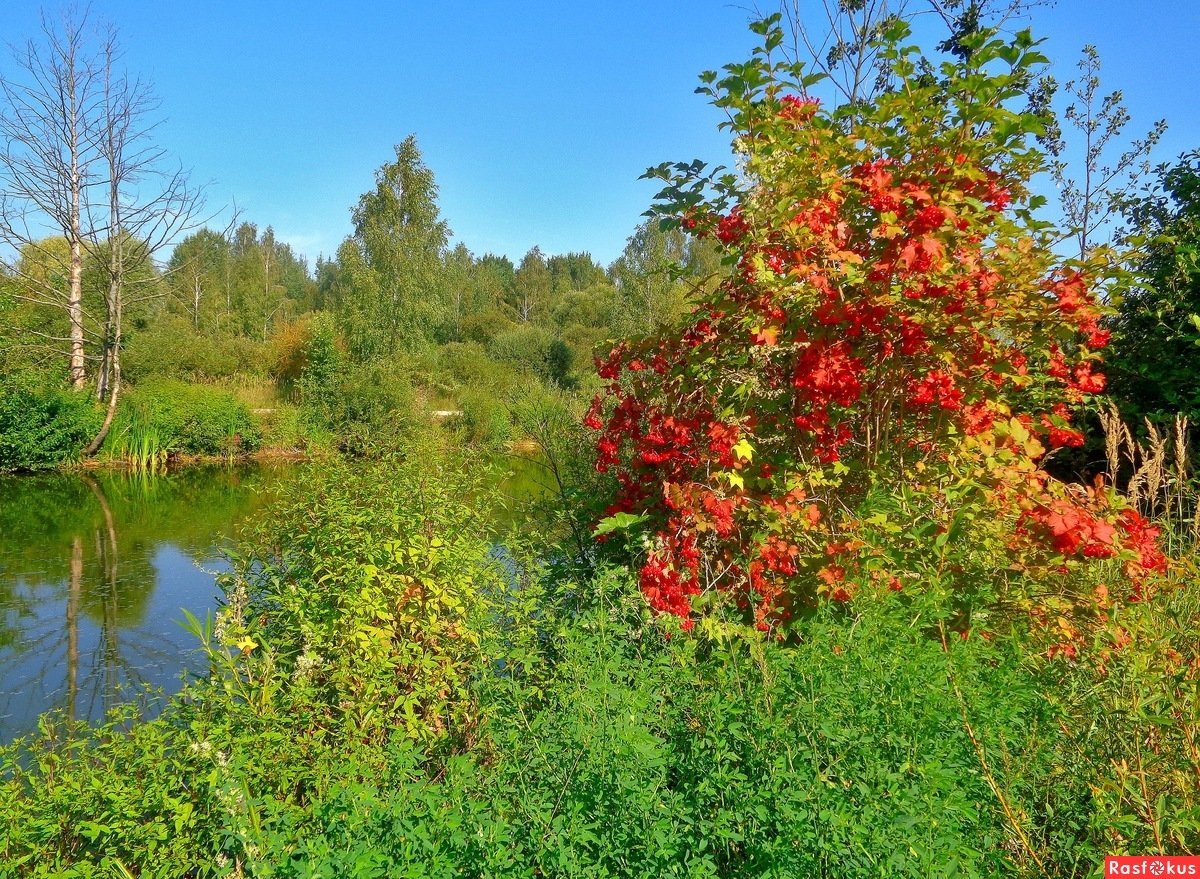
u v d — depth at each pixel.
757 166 3.60
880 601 2.76
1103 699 2.44
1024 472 3.39
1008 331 3.75
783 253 3.70
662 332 4.40
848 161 3.70
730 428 3.65
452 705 3.67
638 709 2.50
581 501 4.89
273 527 4.98
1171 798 2.22
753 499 3.72
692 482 3.92
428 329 31.97
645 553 4.05
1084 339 4.47
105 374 22.30
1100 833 2.24
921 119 3.65
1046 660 2.90
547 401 6.86
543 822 2.17
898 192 3.46
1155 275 6.09
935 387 3.56
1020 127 3.40
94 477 18.47
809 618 3.41
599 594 3.32
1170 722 2.16
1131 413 5.93
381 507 4.45
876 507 3.43
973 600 3.02
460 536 4.46
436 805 2.23
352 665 3.61
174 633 7.32
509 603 4.04
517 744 2.50
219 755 2.82
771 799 2.20
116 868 2.66
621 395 4.91
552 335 38.41
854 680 2.45
